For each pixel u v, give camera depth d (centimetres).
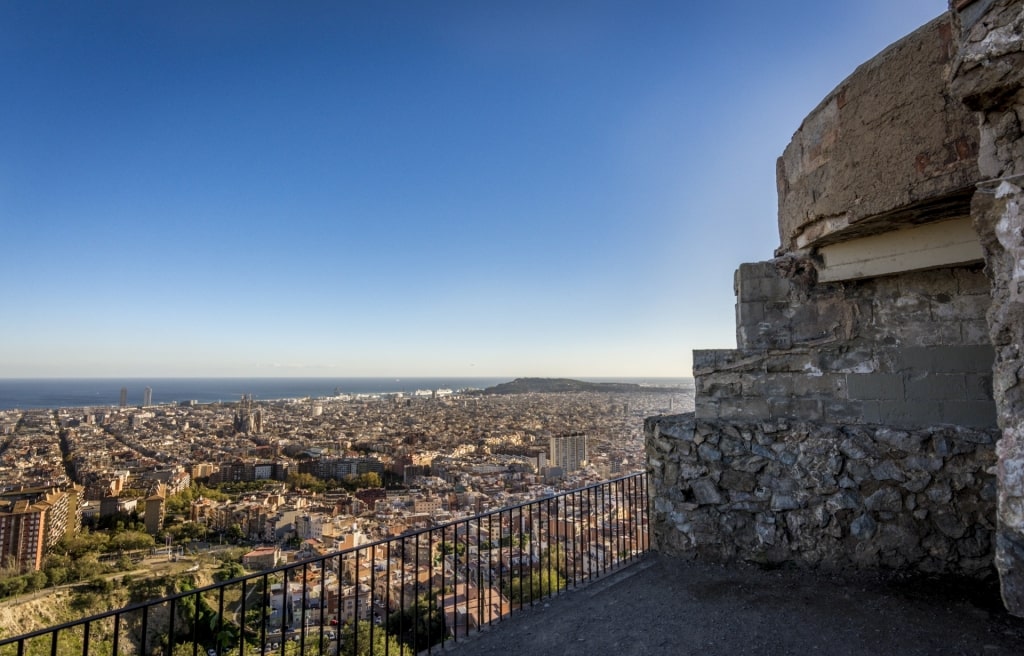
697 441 461
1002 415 220
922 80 299
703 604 367
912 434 387
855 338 423
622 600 385
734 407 461
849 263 403
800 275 447
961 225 339
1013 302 218
